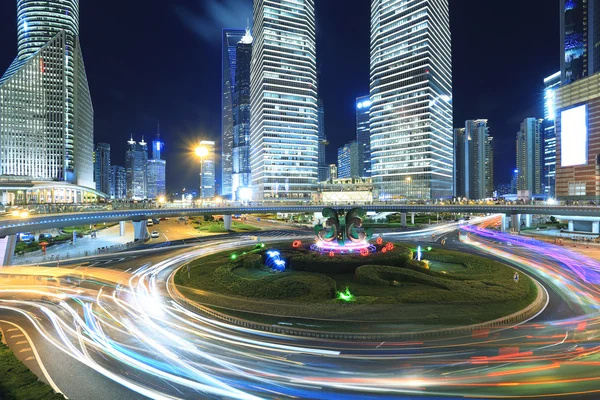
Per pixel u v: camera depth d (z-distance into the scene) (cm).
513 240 7131
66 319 2491
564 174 10469
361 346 2017
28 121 19938
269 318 2445
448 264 4341
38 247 6066
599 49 13638
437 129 19462
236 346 2039
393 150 19775
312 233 8512
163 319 2495
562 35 15675
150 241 7106
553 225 10312
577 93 10075
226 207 8700
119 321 2453
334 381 1639
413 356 1888
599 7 13700
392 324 2294
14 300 2939
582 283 3538
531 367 1758
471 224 11231
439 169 19750
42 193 17425
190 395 1545
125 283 3519
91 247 6425
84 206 6500
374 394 1525
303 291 2989
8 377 1465
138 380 1673
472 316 2434
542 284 3494
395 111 19725
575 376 1669
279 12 19850
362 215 4494
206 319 2495
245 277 3684
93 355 1934
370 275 3359
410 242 6788
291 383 1627
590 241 6788
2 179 15412
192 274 3806
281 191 19700
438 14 19875
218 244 6550
